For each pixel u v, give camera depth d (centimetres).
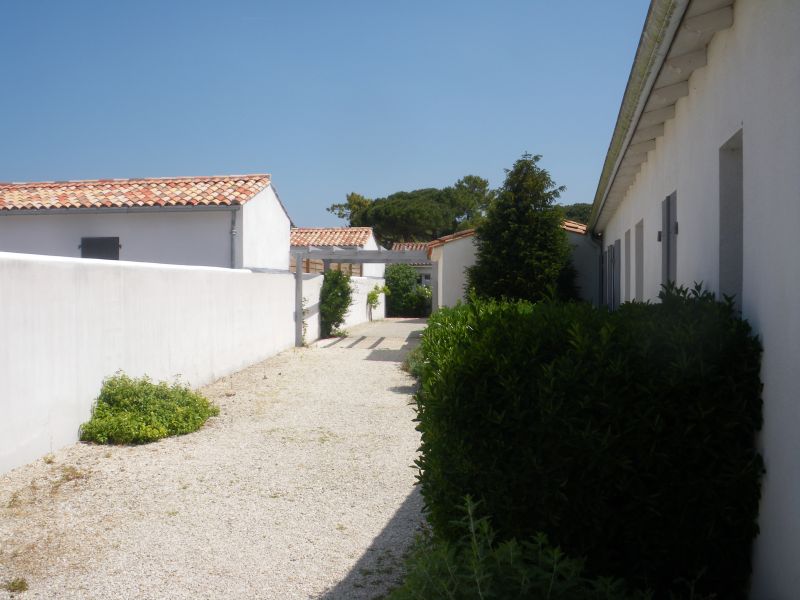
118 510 546
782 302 288
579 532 328
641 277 902
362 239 2992
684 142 531
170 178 1720
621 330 344
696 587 330
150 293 936
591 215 1377
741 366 321
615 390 323
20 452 639
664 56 430
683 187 536
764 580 308
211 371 1186
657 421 317
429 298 3575
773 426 297
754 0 336
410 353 1458
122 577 427
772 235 304
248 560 455
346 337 2172
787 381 280
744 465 318
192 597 402
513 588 275
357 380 1252
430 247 1842
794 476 270
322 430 844
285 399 1053
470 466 340
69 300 725
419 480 380
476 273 1628
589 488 326
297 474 654
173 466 670
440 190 5716
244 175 1703
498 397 342
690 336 325
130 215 1546
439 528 357
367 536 499
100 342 794
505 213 1611
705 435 320
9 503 549
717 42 415
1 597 396
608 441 318
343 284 2170
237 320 1330
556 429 325
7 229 1578
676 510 323
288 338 1745
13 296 627
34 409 661
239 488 609
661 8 371
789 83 282
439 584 282
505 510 336
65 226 1559
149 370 934
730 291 410
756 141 332
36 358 663
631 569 328
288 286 1734
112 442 744
